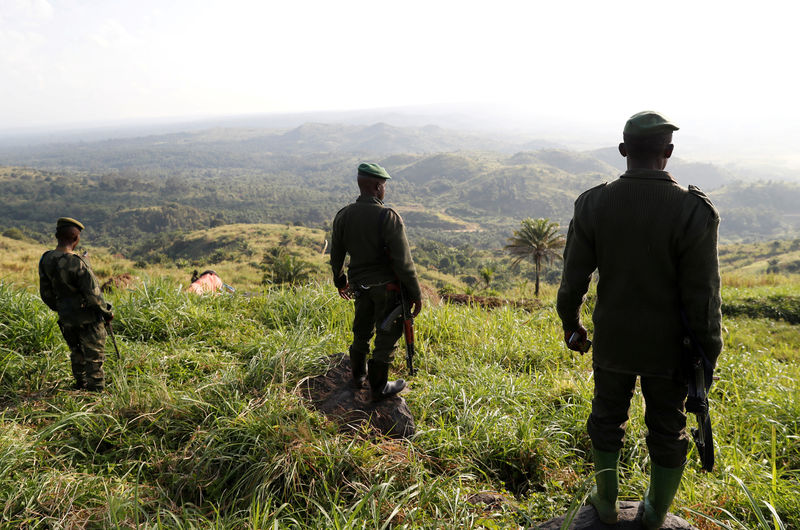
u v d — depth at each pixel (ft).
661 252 6.05
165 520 8.33
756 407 14.83
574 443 12.46
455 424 12.34
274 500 8.89
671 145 6.46
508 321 23.27
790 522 9.11
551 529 7.53
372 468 9.50
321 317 20.44
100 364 13.33
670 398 6.51
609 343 6.55
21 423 11.39
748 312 37.96
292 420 10.75
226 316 19.76
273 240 416.46
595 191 6.70
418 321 21.03
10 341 15.42
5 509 8.21
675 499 9.55
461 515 8.66
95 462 10.21
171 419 11.43
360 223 10.52
